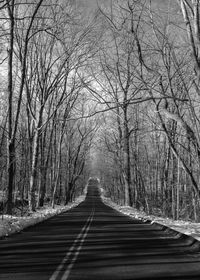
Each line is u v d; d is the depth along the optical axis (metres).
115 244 16.16
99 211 48.72
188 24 16.67
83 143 84.38
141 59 21.38
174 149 23.73
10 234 19.69
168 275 10.02
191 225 24.09
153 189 70.56
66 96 46.28
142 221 30.45
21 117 55.62
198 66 16.91
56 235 19.56
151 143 73.56
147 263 11.73
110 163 100.12
